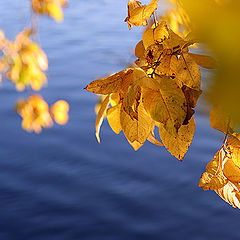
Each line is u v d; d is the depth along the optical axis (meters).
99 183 15.20
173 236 12.51
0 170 16.06
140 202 14.08
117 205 13.96
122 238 12.52
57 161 16.70
